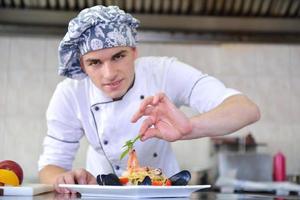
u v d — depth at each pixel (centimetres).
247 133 254
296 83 259
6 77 251
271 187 212
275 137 255
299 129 256
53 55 254
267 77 259
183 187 80
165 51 256
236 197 93
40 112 250
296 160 254
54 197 84
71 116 127
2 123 248
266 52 260
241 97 110
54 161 126
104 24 99
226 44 259
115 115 121
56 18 232
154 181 85
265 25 238
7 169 104
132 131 122
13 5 228
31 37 253
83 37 102
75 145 131
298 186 212
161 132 96
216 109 103
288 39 248
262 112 256
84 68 110
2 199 80
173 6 227
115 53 101
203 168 250
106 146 125
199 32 243
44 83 252
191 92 121
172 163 133
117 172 129
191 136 98
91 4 227
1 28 239
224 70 258
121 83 104
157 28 239
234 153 235
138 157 125
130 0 224
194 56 257
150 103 94
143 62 127
